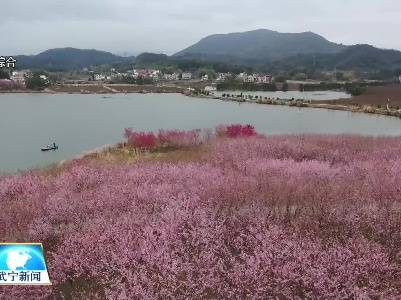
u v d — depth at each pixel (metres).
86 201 13.20
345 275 8.12
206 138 34.88
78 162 23.72
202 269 8.43
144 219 11.41
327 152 23.55
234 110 101.19
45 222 11.34
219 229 10.53
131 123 72.25
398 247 10.06
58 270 8.87
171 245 9.70
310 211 12.28
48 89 197.75
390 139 30.42
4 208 13.09
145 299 7.63
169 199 12.87
